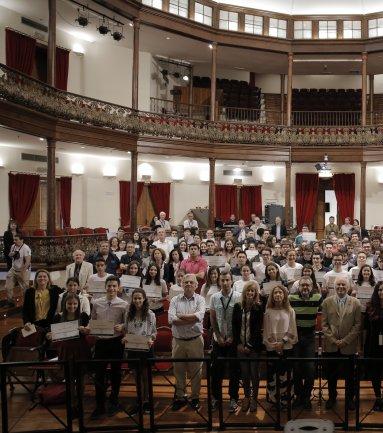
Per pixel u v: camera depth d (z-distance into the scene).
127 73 20.52
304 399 6.19
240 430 5.63
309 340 6.22
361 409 6.23
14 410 6.19
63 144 16.58
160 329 7.52
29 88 13.39
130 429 5.55
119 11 16.78
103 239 15.13
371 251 11.43
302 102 23.89
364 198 19.92
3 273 12.69
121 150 17.42
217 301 6.23
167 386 6.92
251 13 20.27
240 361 5.64
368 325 6.31
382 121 23.41
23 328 6.53
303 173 22.20
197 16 19.48
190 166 21.83
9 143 16.06
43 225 17.78
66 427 5.43
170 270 9.22
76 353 6.25
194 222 17.34
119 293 7.43
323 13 20.59
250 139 19.80
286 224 19.91
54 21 14.59
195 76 23.31
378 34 20.17
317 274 8.43
